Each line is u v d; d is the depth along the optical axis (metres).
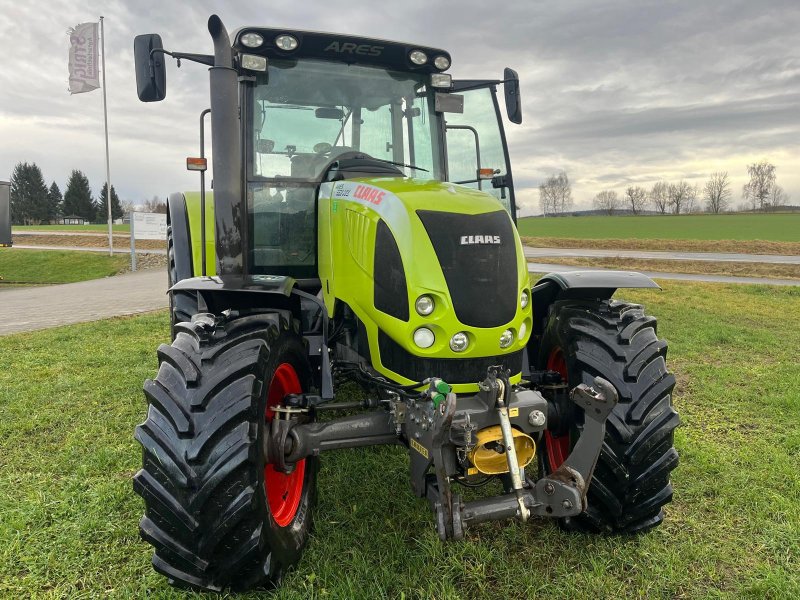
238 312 2.64
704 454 3.83
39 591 2.51
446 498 2.23
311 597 2.41
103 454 3.77
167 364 2.42
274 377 2.67
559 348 3.19
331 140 3.69
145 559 2.71
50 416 4.54
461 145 4.17
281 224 3.58
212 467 2.19
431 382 2.35
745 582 2.60
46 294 14.93
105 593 2.49
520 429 2.50
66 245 35.22
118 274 22.80
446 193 2.75
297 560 2.64
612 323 2.98
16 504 3.18
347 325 3.10
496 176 4.35
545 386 3.11
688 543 2.86
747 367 6.33
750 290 13.92
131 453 3.86
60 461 3.74
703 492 3.38
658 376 2.83
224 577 2.29
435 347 2.50
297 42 3.47
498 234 2.62
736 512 3.17
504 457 2.39
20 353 6.79
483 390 2.41
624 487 2.72
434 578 2.56
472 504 2.29
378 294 2.67
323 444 2.62
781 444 4.10
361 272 2.80
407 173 3.86
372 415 2.73
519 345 2.63
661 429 2.73
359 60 3.73
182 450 2.20
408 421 2.53
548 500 2.30
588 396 2.30
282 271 3.61
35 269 24.59
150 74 3.29
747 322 9.48
